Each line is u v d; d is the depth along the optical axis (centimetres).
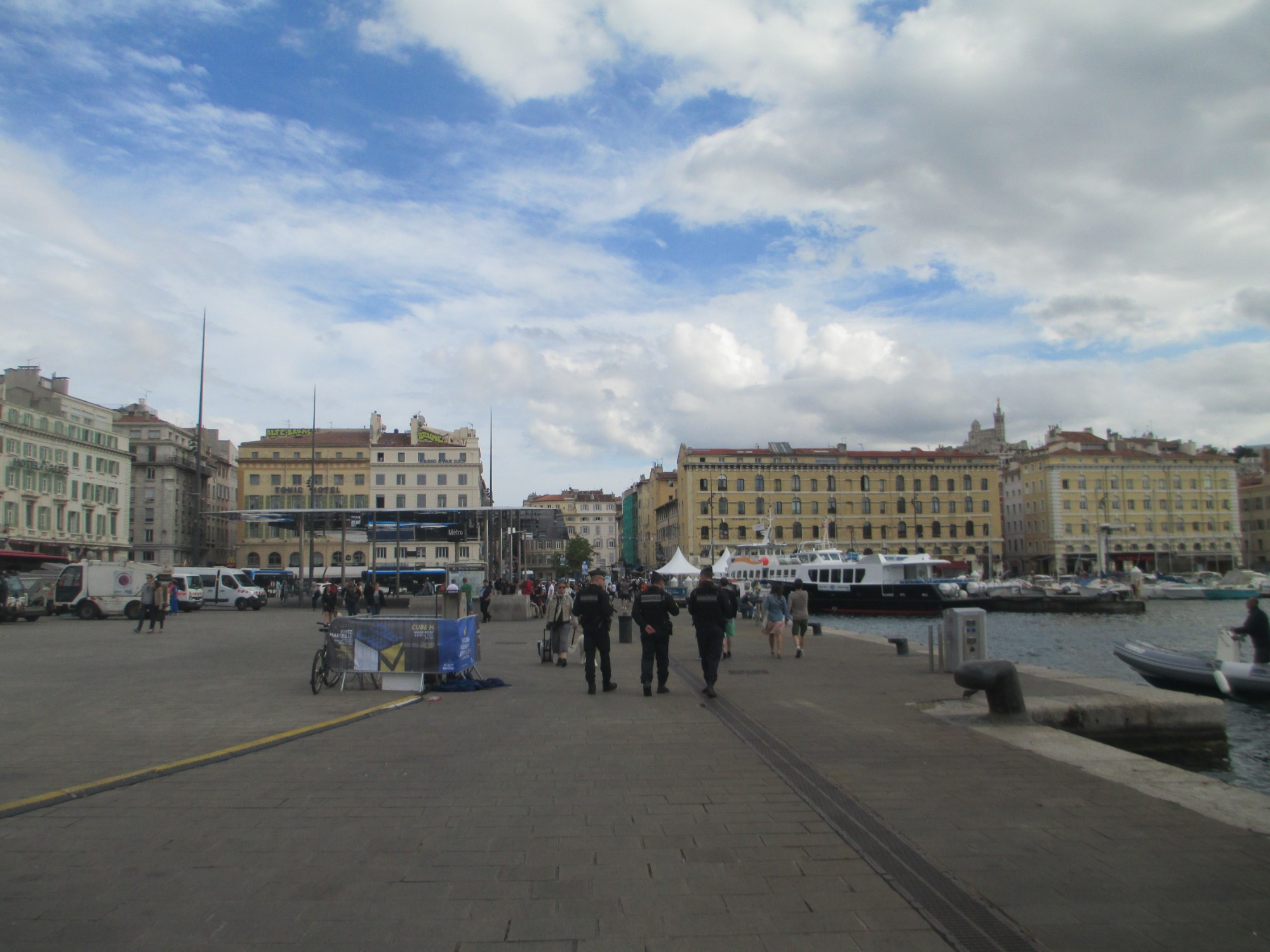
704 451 10256
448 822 595
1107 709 1055
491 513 5747
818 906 443
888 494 10325
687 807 632
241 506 10419
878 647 2053
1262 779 1063
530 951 390
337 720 1018
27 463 6750
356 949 392
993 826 579
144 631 2919
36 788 688
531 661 1825
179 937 404
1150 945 397
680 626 3216
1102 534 9719
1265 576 9419
